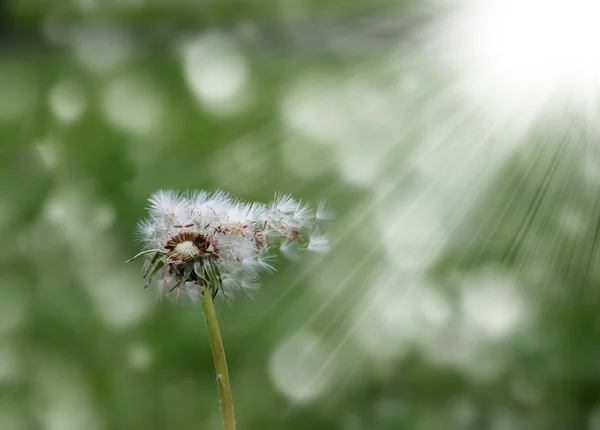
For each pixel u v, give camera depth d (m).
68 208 0.85
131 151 1.03
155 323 0.73
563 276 0.66
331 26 1.31
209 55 1.25
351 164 0.92
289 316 0.73
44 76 1.28
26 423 0.63
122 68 1.29
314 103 1.08
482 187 0.76
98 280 0.76
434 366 0.67
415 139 0.89
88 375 0.67
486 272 0.71
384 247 0.78
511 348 0.67
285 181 0.94
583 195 0.64
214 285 0.41
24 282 0.76
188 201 0.42
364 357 0.68
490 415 0.63
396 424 0.63
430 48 1.07
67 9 1.47
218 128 1.08
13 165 0.98
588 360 0.65
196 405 0.65
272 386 0.67
